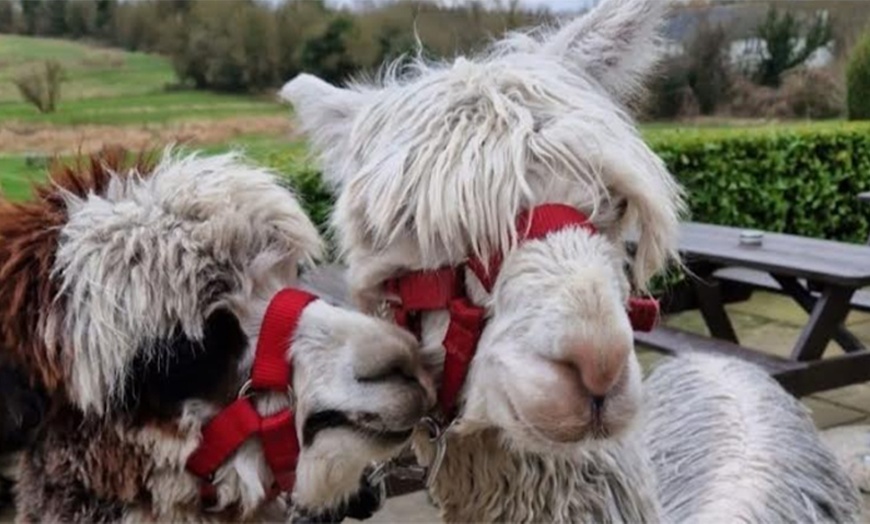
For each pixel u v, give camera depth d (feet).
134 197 5.58
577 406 4.66
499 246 4.98
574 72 5.89
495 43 6.65
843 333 18.16
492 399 5.00
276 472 5.54
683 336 17.16
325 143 6.36
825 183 29.63
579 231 4.91
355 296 5.61
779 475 8.22
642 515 5.88
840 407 18.12
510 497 5.62
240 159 6.64
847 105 38.19
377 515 13.06
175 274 5.32
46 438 5.32
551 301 4.67
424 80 5.44
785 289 19.67
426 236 5.06
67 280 5.23
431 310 5.30
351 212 5.38
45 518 5.38
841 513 8.82
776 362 15.79
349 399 5.21
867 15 40.04
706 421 9.07
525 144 5.03
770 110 37.63
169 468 5.34
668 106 35.01
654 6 6.10
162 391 5.26
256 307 5.50
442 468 5.76
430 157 5.07
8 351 5.26
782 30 38.19
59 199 5.62
